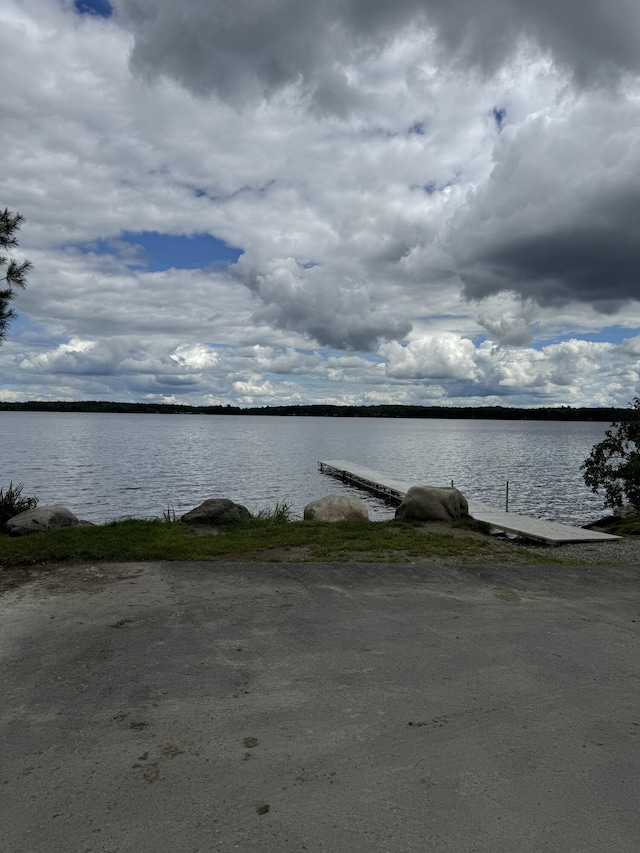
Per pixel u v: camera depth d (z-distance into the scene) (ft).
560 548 34.30
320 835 8.14
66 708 12.07
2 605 19.44
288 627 17.29
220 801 8.93
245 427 444.96
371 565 25.91
